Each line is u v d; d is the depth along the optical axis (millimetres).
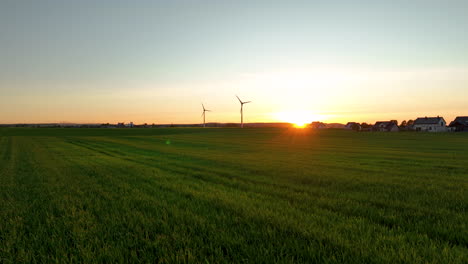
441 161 17766
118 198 7195
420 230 4508
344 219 5145
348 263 3248
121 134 100062
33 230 4613
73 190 8344
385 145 38500
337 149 30688
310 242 3805
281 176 11211
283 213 5562
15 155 22344
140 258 3473
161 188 8750
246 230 4406
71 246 3900
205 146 37219
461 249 3678
